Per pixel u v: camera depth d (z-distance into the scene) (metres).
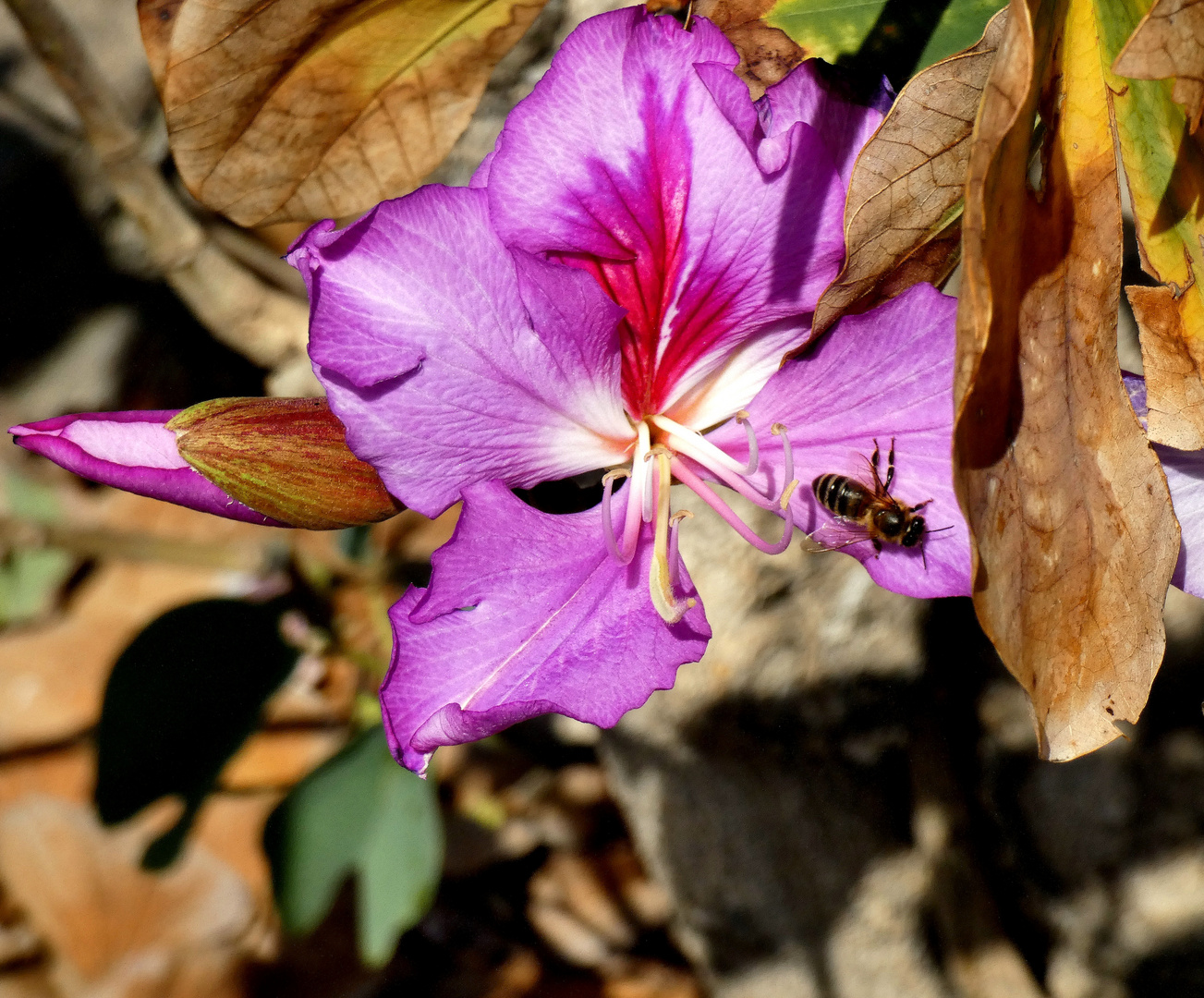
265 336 0.33
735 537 0.32
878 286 0.20
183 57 0.20
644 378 0.21
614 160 0.20
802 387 0.21
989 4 0.20
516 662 0.20
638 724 0.36
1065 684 0.18
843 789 0.34
